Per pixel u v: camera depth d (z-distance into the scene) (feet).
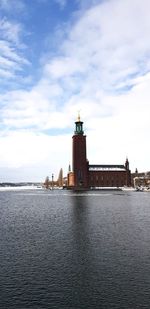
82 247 102.83
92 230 138.10
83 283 68.69
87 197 435.94
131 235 124.26
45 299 60.85
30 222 171.73
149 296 61.77
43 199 417.08
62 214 213.05
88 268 79.46
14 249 101.35
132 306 57.67
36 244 108.88
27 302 59.62
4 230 142.41
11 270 78.59
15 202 363.35
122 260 86.38
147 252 94.99
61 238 119.44
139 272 75.87
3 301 60.18
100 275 74.02
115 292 63.82
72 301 59.82
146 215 200.64
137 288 65.62
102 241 112.37
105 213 214.48
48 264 83.56
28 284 68.54
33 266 81.71
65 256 91.45
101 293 63.41
